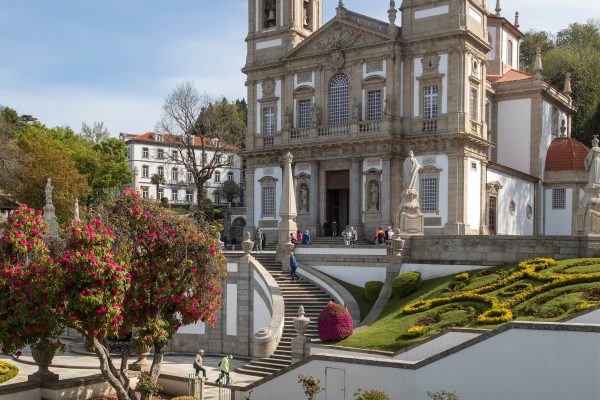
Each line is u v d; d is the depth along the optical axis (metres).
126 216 21.30
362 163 49.91
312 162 51.97
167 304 22.05
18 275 19.66
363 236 49.53
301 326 29.69
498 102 58.84
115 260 19.70
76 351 36.41
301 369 23.48
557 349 18.58
